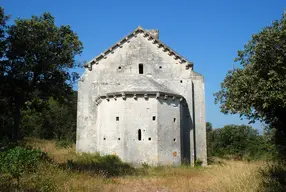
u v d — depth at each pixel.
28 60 24.84
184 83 27.59
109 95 24.11
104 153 23.75
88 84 27.98
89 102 27.69
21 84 25.69
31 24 25.20
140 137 22.83
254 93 12.13
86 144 27.08
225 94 16.83
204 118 27.64
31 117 50.25
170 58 28.03
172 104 24.34
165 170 19.84
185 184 14.31
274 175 12.11
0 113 27.44
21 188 10.02
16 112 26.66
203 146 27.12
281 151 20.09
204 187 13.45
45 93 28.42
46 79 27.30
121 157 22.58
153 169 20.45
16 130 26.42
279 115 14.48
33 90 27.47
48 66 25.86
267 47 11.66
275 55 11.60
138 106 23.20
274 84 11.32
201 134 27.36
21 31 24.77
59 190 10.59
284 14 11.98
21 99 26.88
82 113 27.55
